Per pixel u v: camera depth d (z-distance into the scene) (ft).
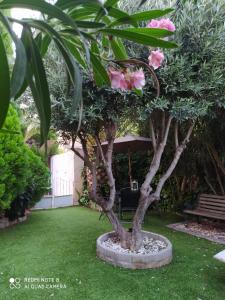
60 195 24.82
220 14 10.17
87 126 11.18
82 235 15.37
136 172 23.43
